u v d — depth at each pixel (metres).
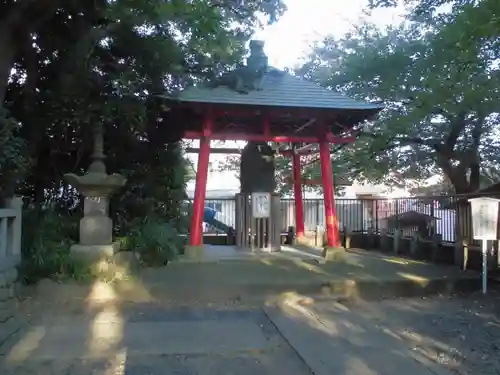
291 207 15.22
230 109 9.82
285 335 5.44
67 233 8.42
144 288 7.23
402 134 13.19
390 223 12.69
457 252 9.47
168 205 10.65
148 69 9.07
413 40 12.81
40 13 7.12
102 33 8.30
